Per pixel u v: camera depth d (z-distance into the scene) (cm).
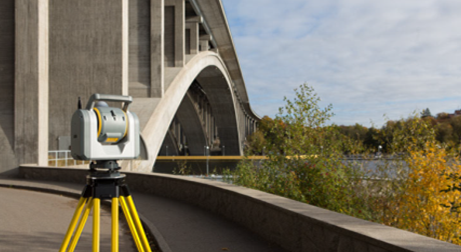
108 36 2586
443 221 806
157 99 3147
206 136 8994
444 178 824
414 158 859
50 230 678
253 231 589
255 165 1011
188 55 4491
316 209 465
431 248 279
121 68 2580
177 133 10281
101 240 602
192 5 4500
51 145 2542
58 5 2616
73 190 1246
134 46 3259
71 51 2603
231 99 7556
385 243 299
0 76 1886
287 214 474
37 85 1853
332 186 806
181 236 586
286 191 846
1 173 1816
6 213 861
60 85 2589
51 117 2575
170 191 1014
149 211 809
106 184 262
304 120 912
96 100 269
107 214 853
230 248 510
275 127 940
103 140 266
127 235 640
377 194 872
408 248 278
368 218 761
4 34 1897
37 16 1858
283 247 488
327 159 855
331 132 933
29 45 1859
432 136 894
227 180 1084
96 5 2598
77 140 263
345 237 356
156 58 3209
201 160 8456
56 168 1594
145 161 2567
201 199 840
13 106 1869
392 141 930
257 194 612
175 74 3694
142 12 3281
